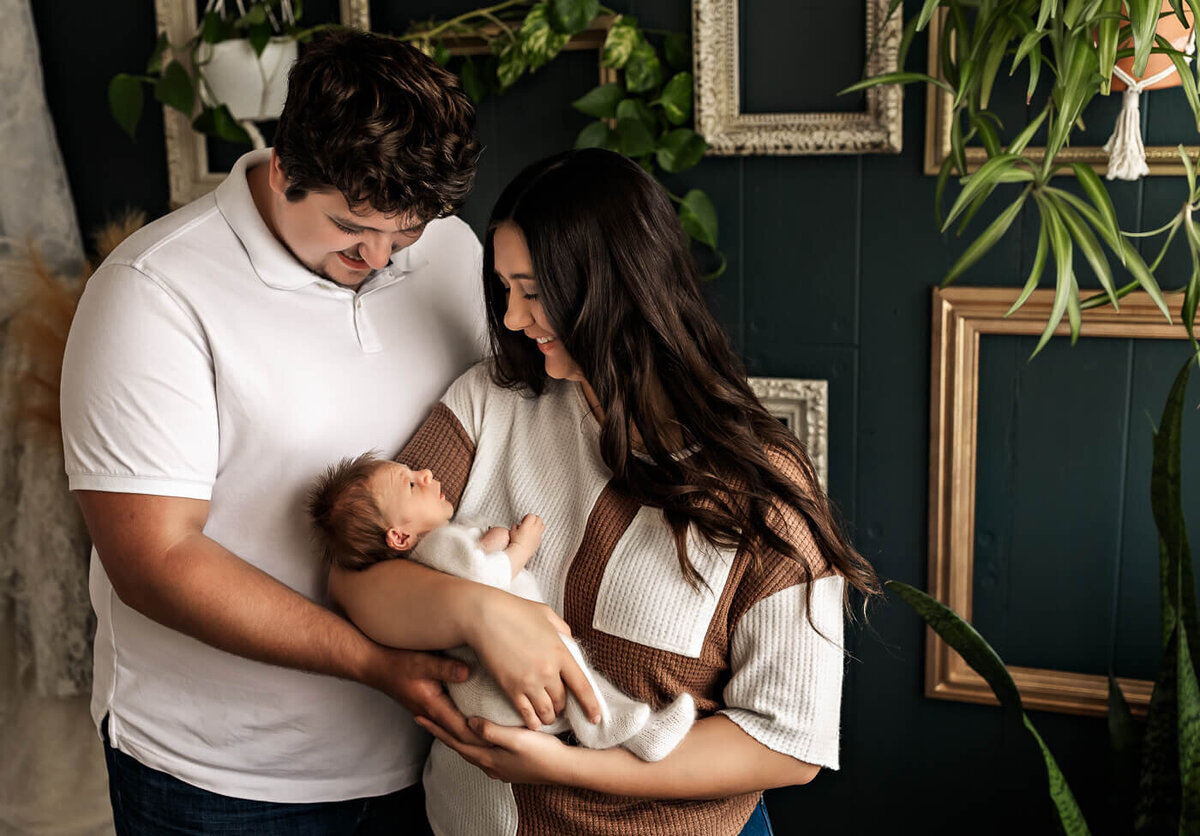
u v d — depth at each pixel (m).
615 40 1.91
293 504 1.39
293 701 1.43
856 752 2.10
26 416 2.09
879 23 1.81
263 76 2.04
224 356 1.32
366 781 1.50
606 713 1.22
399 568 1.30
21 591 2.21
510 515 1.40
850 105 1.87
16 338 2.09
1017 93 1.77
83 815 2.30
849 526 2.01
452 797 1.40
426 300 1.50
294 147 1.18
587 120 2.02
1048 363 1.86
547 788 1.30
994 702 1.97
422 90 1.17
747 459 1.24
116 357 1.26
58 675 2.21
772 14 1.88
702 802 1.30
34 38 2.19
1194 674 1.58
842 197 1.91
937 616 1.68
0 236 2.16
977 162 1.81
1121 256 1.52
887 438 1.97
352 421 1.42
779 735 1.24
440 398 1.50
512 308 1.28
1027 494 1.91
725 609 1.27
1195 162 1.70
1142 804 1.69
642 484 1.27
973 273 1.86
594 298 1.22
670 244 1.26
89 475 1.27
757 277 1.98
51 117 2.29
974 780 2.03
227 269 1.33
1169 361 1.80
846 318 1.95
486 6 2.02
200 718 1.44
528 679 1.19
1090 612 1.91
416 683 1.25
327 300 1.38
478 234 2.13
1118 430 1.84
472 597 1.22
